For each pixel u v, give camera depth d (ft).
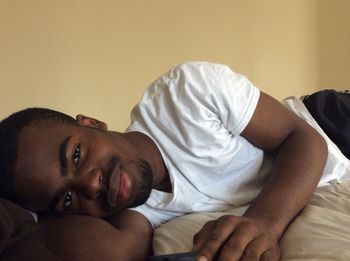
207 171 3.12
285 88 7.27
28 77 5.23
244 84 3.17
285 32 7.21
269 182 2.80
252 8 6.92
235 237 2.12
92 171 2.65
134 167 2.86
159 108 3.19
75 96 5.55
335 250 2.13
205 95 3.06
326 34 7.51
